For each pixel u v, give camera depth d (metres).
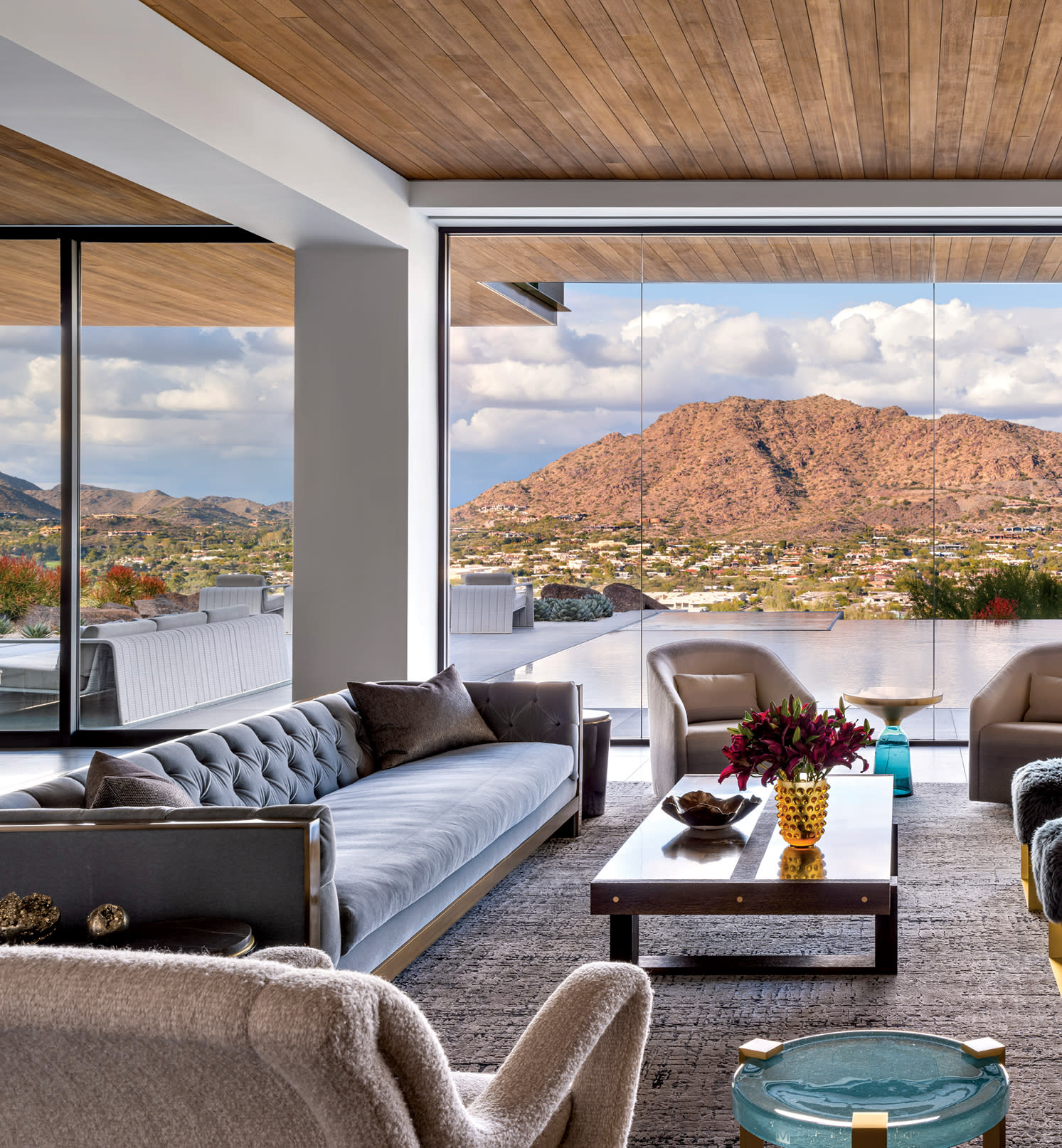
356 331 6.23
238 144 4.64
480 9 4.10
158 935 2.31
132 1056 0.95
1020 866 4.29
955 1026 2.90
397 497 6.22
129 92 3.97
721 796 4.02
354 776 4.26
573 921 3.83
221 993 0.90
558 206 6.32
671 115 5.23
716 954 3.53
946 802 5.38
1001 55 4.50
